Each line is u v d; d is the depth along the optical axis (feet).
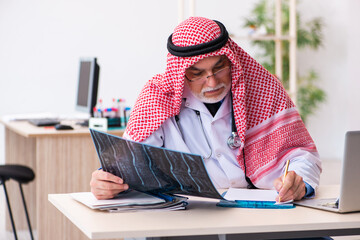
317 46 26.22
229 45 7.05
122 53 24.23
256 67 7.32
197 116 7.34
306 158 7.11
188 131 7.33
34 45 23.11
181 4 18.49
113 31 24.07
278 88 7.47
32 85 23.22
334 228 5.29
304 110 26.32
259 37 21.72
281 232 5.26
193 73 6.89
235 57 6.83
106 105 24.23
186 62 6.63
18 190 15.05
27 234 14.65
